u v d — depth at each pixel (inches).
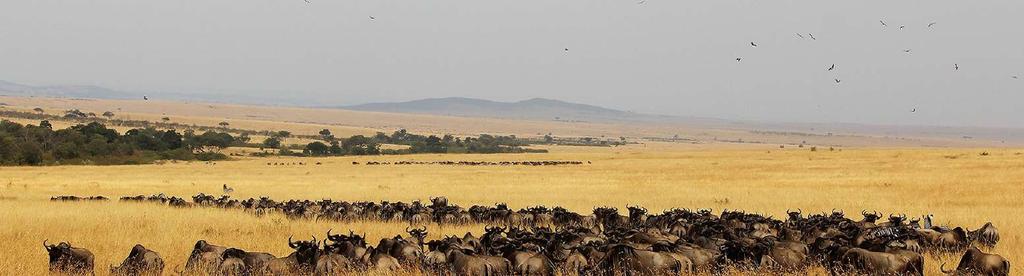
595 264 1598.2
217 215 2844.5
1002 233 2332.7
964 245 2015.3
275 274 1619.1
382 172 7175.2
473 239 1899.6
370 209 2974.9
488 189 4692.4
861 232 2041.1
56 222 2450.8
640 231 1947.6
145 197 3895.2
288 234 2314.2
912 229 2111.2
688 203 3695.9
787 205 3538.4
